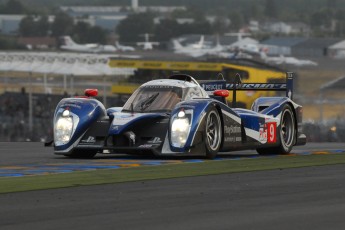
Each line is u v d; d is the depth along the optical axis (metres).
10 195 21.45
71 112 31.50
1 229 16.86
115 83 147.12
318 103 130.38
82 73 142.88
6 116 102.75
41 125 92.81
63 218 18.05
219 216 18.19
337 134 66.62
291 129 35.22
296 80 149.62
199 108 30.66
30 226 17.14
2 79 185.25
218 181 24.12
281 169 27.48
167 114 31.09
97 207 19.45
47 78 190.50
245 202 20.12
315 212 18.66
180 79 33.50
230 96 37.56
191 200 20.45
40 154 34.22
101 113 31.53
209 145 30.92
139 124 30.70
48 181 24.14
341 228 16.86
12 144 42.06
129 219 17.84
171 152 30.27
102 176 25.28
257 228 16.83
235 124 32.22
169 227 16.92
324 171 26.89
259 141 33.28
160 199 20.64
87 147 30.91
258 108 34.62
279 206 19.52
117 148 30.52
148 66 140.12
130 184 23.45
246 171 26.81
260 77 118.00
